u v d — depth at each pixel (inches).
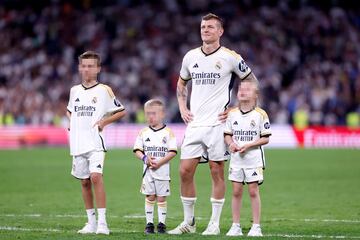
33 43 3511.3
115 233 909.2
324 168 1871.3
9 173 1733.5
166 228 994.7
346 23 3656.5
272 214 1129.4
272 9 3742.6
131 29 3627.0
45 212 1133.1
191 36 3595.0
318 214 1125.1
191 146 951.0
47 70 3287.4
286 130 2699.3
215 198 946.1
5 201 1263.5
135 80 3255.4
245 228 992.9
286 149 2554.1
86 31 3607.3
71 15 3686.0
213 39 944.3
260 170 912.9
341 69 3336.6
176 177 1690.5
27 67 3316.9
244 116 924.0
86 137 924.0
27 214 1109.7
